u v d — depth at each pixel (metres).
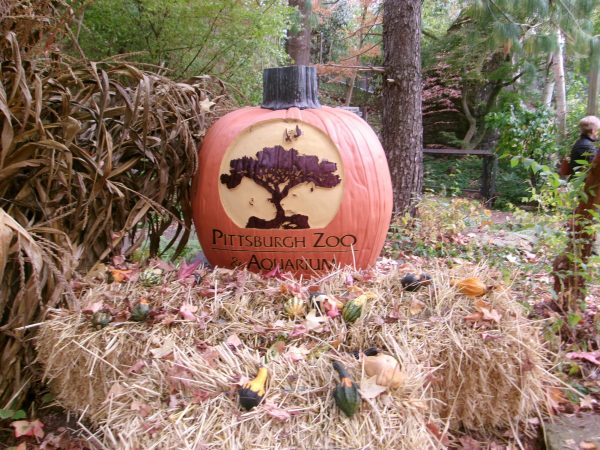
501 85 11.69
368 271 2.43
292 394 1.68
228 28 4.62
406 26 5.05
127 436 1.58
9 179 2.10
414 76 5.12
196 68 4.72
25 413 2.18
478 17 7.92
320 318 1.97
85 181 2.35
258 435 1.57
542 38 8.03
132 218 2.51
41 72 2.19
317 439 1.56
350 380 1.64
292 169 2.53
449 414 1.91
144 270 2.30
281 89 2.75
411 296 2.16
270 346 1.91
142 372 1.80
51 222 2.15
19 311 2.05
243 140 2.59
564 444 1.96
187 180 2.72
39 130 2.02
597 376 2.41
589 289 3.01
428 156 11.75
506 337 1.94
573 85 12.45
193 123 2.89
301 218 2.55
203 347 1.87
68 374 1.96
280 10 5.04
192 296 2.14
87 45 4.22
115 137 2.51
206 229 2.69
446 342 1.91
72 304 2.12
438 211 4.85
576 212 2.64
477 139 12.26
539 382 2.05
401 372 1.71
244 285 2.23
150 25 4.51
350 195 2.56
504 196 9.16
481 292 2.15
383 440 1.56
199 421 1.61
